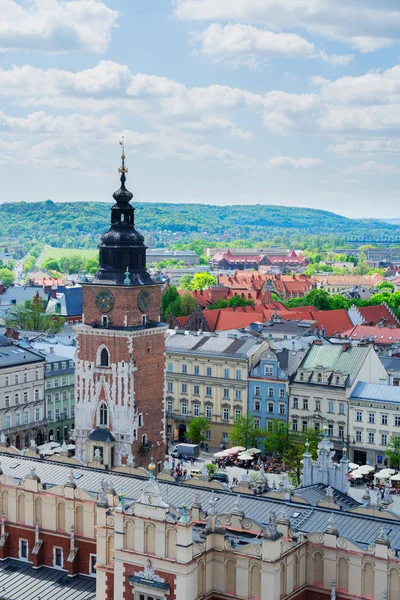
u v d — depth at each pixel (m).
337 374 191.50
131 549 87.75
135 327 158.12
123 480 114.06
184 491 106.12
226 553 87.44
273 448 185.75
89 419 162.00
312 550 89.25
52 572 109.06
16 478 114.69
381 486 169.38
